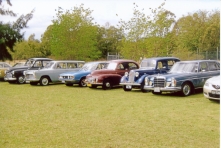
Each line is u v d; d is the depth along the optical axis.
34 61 19.30
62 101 10.73
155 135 5.86
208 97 9.45
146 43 23.12
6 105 9.92
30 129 6.55
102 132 6.19
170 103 9.71
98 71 14.67
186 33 40.56
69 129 6.50
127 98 11.18
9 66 21.77
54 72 17.55
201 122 6.88
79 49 27.97
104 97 11.62
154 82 11.54
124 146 5.21
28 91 14.27
